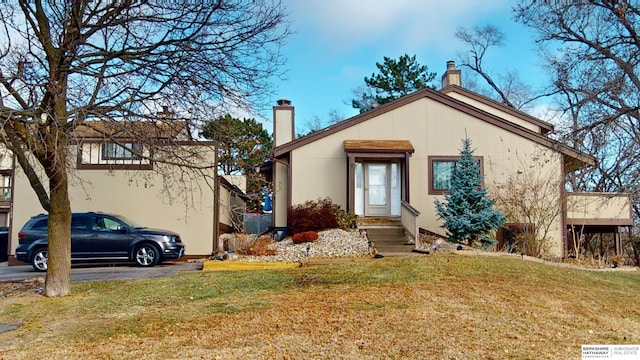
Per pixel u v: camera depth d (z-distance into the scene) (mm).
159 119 9047
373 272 11008
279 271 12000
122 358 5934
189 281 10859
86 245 14406
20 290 10469
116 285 10656
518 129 18984
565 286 10047
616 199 18438
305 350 6051
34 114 7918
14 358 6039
